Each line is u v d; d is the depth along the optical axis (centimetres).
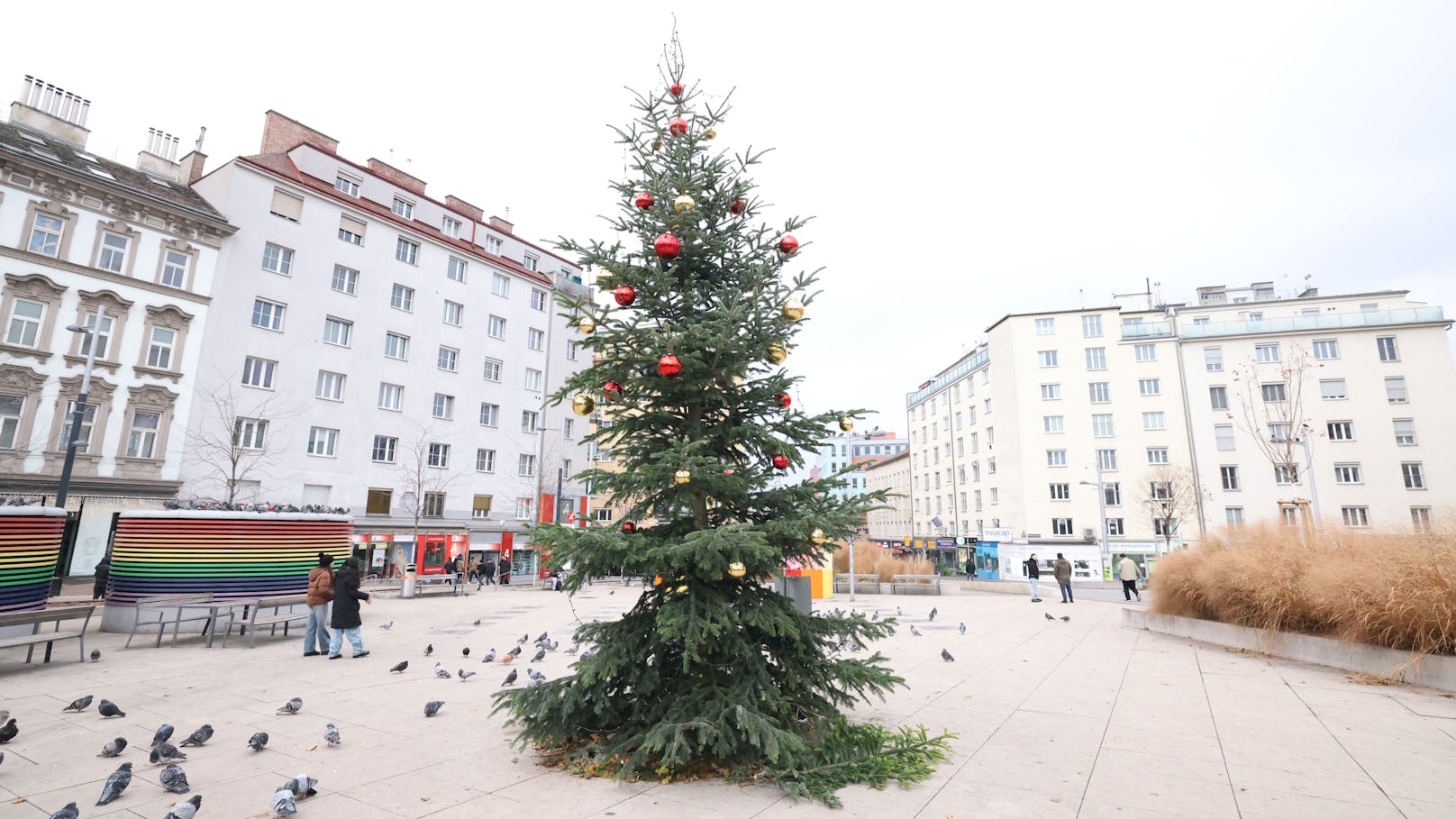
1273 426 4328
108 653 1002
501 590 2827
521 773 484
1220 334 4547
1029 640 1224
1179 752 538
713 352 515
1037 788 459
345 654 1044
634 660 504
